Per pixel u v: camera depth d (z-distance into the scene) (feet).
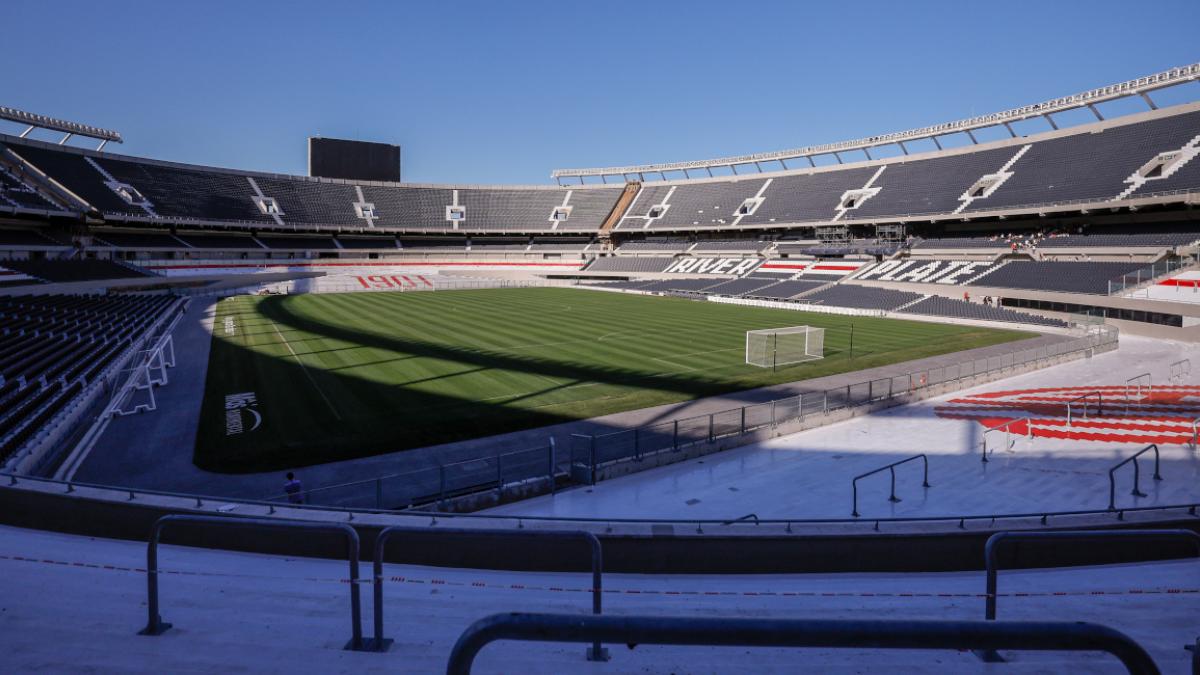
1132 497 51.62
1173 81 182.50
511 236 350.02
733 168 345.51
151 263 240.53
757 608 23.29
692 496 53.36
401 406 79.77
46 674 14.26
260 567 25.55
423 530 16.58
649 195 344.90
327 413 76.48
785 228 286.46
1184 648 16.62
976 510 49.78
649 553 31.14
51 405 66.18
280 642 16.88
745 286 240.94
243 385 90.22
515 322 162.50
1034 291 167.84
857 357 115.03
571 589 25.04
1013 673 15.89
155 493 30.35
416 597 22.66
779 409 75.56
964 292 185.88
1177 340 133.49
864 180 271.28
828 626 7.63
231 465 59.67
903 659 16.83
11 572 22.31
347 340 131.13
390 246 326.85
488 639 7.70
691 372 101.60
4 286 164.14
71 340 110.52
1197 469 57.52
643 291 259.60
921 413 78.69
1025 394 87.71
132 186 260.62
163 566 24.90
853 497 52.85
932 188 239.91
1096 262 168.45
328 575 25.08
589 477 56.24
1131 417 74.69
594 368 104.22
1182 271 139.54
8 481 30.22
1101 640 7.58
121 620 18.07
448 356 114.01
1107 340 120.88
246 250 285.23
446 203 347.36
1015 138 231.50
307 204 313.73
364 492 52.60
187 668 14.84
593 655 16.46
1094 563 34.35
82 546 26.84
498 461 52.21
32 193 217.36
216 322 156.66
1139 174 180.04
